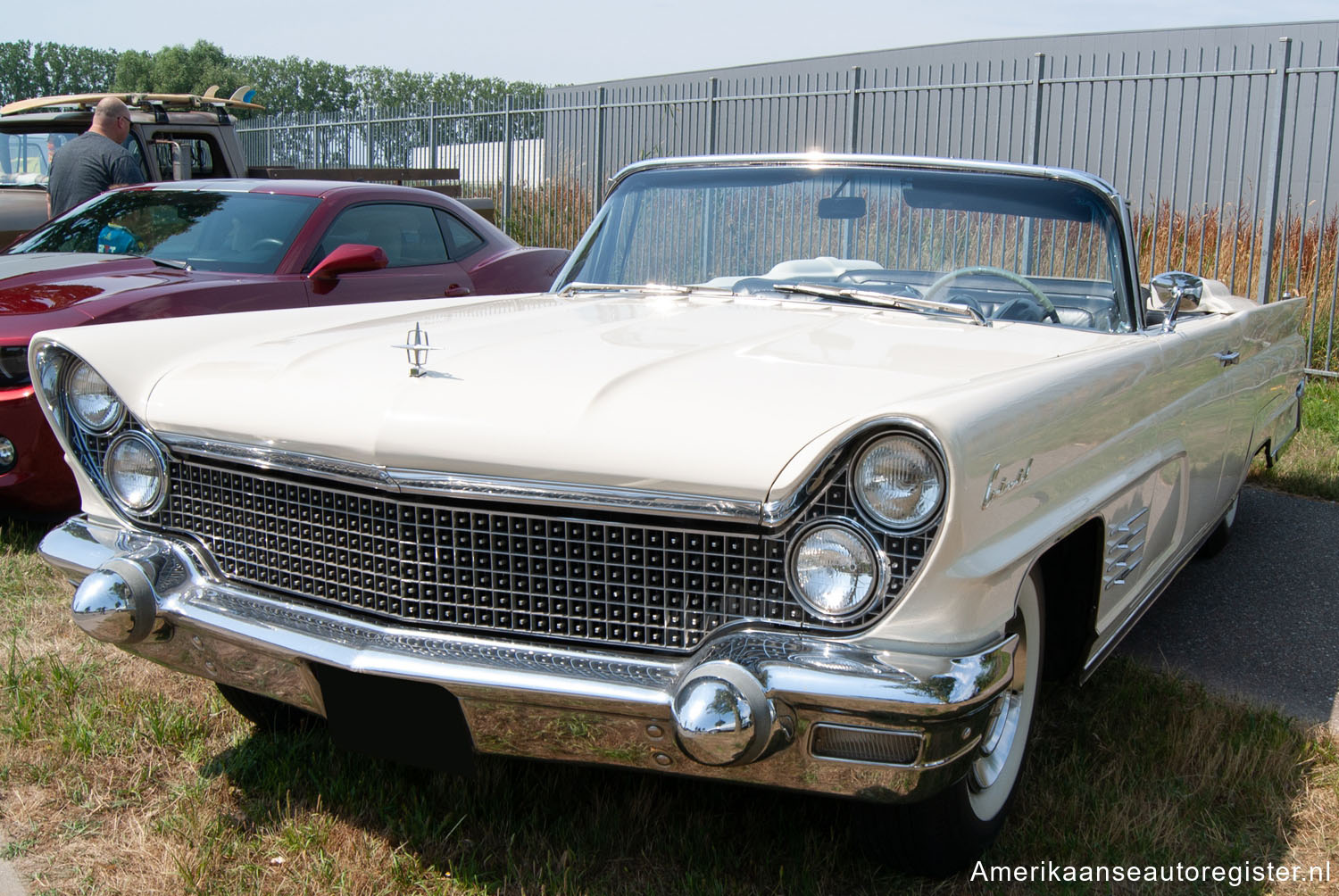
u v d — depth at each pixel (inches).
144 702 113.4
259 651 84.3
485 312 114.3
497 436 77.4
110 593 88.1
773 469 70.9
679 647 75.8
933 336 100.7
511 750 78.3
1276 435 177.5
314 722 112.2
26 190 313.0
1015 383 78.7
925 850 83.7
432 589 81.5
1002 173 120.3
